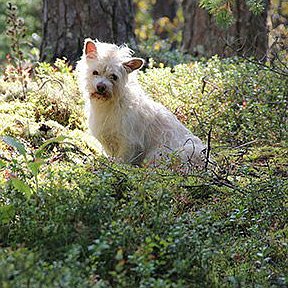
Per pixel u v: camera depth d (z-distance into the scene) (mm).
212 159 11656
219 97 14820
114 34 18719
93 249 6762
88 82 11797
